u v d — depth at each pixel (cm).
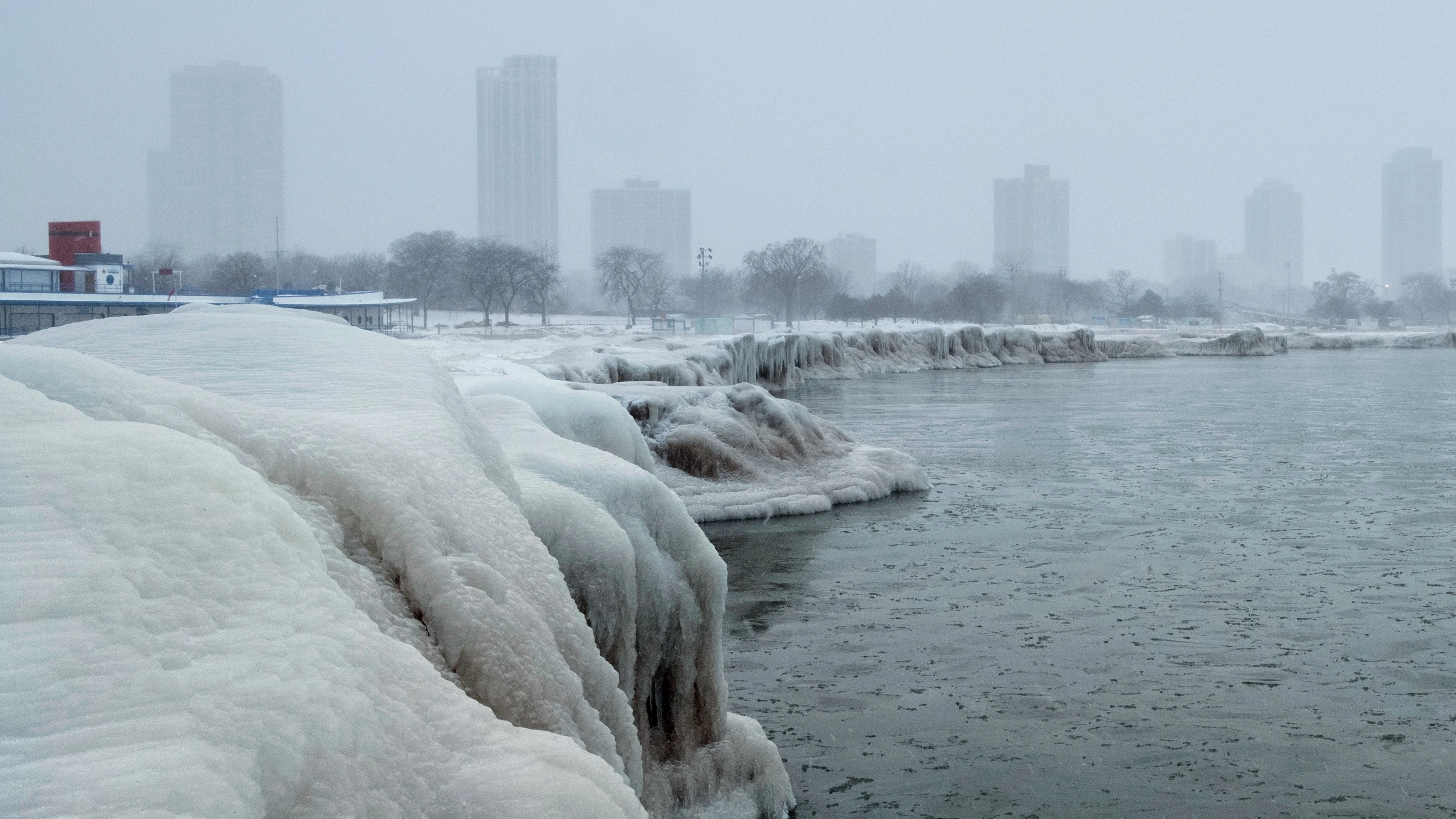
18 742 199
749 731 673
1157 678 983
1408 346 9800
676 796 615
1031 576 1351
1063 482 2064
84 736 205
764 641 1088
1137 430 2939
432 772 265
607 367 2892
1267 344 8081
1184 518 1719
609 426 1051
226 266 11881
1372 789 765
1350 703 924
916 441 2677
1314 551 1492
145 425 292
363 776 243
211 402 356
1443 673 998
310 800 231
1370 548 1511
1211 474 2167
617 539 546
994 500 1877
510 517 435
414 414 462
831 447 2028
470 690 362
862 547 1511
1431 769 795
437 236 12144
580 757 298
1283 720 888
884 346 6034
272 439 358
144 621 235
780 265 12862
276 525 282
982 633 1114
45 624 224
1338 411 3509
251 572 264
